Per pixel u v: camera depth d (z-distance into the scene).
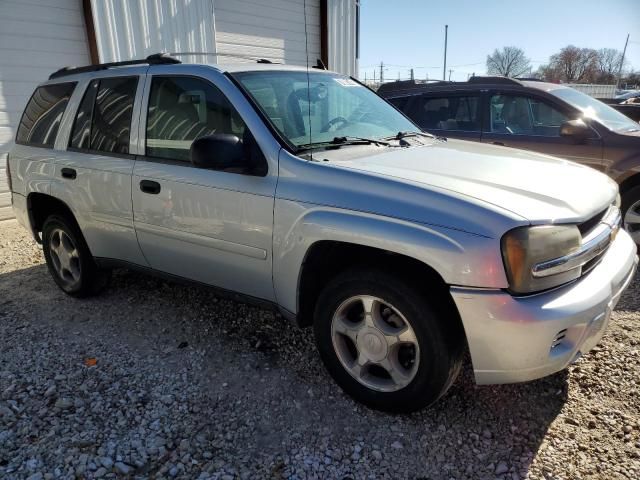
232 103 2.95
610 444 2.39
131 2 7.60
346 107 3.49
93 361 3.20
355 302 2.62
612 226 2.64
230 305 3.98
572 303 2.20
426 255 2.24
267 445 2.44
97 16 7.28
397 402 2.54
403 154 2.95
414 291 2.34
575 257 2.28
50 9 7.06
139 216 3.37
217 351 3.30
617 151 4.92
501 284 2.15
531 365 2.21
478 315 2.19
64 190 3.82
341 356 2.73
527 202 2.30
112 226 3.59
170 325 3.67
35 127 4.24
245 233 2.86
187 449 2.42
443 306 2.35
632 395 2.72
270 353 3.27
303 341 3.41
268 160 2.76
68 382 2.97
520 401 2.72
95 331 3.62
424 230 2.26
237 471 2.28
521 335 2.14
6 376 3.04
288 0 9.88
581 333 2.26
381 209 2.38
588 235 2.45
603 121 5.19
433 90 6.30
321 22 10.62
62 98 4.02
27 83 7.02
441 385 2.40
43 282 4.65
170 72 3.30
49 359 3.24
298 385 2.92
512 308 2.13
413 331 2.39
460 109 6.05
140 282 4.49
